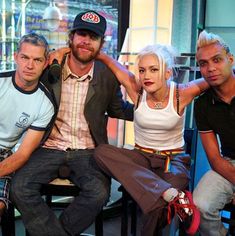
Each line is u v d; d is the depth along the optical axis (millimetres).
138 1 2322
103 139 1912
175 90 1746
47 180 1770
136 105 1797
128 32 2389
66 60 1830
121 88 2057
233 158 1788
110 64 1880
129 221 2322
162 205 1589
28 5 2492
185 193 1625
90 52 1736
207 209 1637
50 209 1730
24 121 1709
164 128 1734
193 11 2484
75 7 2617
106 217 2473
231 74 1657
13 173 1738
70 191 1787
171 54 1746
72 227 1691
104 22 1773
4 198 1628
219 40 1645
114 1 2631
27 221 1695
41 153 1820
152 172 1682
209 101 1730
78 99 1820
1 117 1703
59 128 1855
